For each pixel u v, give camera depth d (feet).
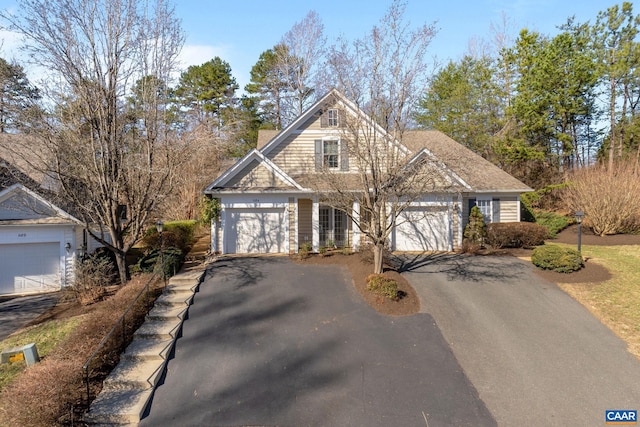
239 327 35.96
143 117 51.88
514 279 45.93
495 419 24.79
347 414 25.25
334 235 64.90
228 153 116.78
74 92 46.29
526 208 79.46
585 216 73.92
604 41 107.04
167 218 93.20
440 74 117.60
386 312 38.19
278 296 42.22
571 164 115.34
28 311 45.29
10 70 45.03
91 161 47.73
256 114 135.95
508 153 98.94
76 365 26.99
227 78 135.74
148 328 35.70
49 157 47.83
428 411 25.48
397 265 51.70
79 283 48.11
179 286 44.70
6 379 29.78
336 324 36.19
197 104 135.54
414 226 60.80
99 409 25.59
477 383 28.12
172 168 52.19
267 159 58.75
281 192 58.18
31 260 54.65
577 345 32.37
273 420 24.84
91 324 32.99
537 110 98.17
